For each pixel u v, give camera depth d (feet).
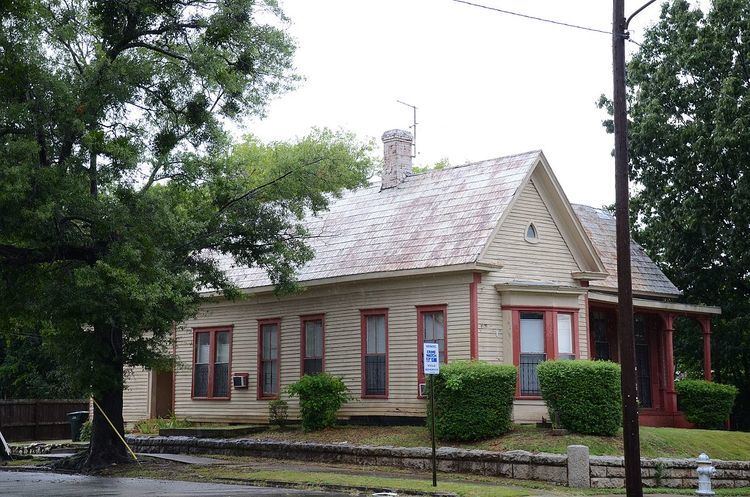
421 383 88.53
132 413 119.85
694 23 119.65
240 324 108.99
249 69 78.18
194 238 82.79
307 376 93.20
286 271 89.66
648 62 124.16
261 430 99.30
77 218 70.79
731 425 126.00
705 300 121.80
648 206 125.70
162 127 77.97
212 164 83.30
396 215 100.01
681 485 70.33
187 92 77.00
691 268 120.98
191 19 76.95
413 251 91.56
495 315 86.94
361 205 106.63
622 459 67.62
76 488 63.98
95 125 72.33
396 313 91.97
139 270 70.54
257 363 106.11
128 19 74.74
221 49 78.43
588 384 73.92
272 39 79.46
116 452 82.48
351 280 94.38
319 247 103.40
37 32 68.23
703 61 117.29
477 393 76.79
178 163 80.89
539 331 88.12
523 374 86.74
